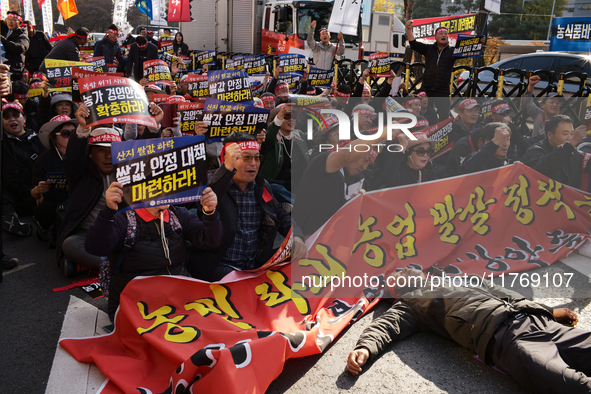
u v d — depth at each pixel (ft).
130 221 9.84
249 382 7.68
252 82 26.27
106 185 12.98
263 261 11.76
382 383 8.91
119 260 9.92
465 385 8.90
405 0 37.19
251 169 11.14
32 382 8.73
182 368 7.81
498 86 26.89
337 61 35.24
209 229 10.06
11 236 16.17
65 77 21.49
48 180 15.20
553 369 7.97
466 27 28.89
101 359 8.81
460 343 9.72
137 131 15.83
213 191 10.65
